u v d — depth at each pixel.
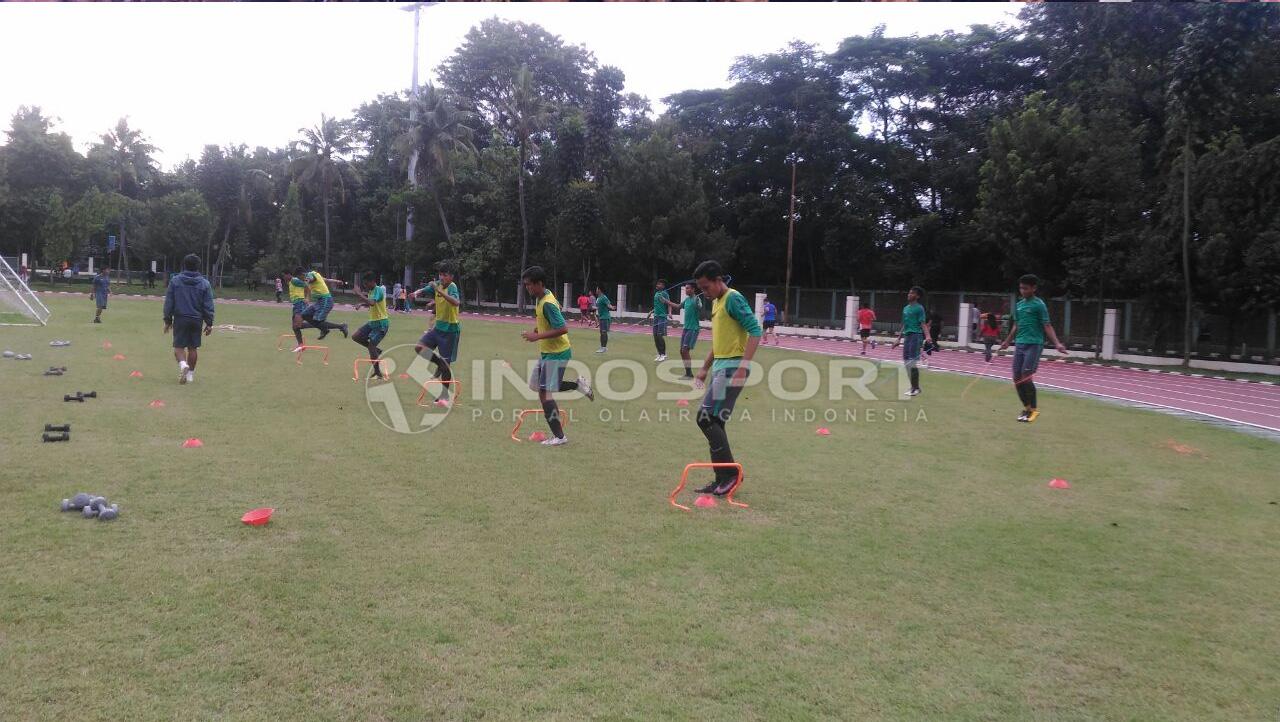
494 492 5.91
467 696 3.06
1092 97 27.67
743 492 6.21
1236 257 21.75
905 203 38.41
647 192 37.25
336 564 4.34
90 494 5.32
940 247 35.69
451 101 47.97
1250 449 8.82
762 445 8.14
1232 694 3.28
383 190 51.06
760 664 3.39
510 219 43.16
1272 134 24.73
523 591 4.07
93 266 58.31
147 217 49.97
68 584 3.92
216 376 11.38
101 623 3.53
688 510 5.64
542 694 3.09
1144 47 26.92
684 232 37.31
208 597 3.84
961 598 4.19
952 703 3.14
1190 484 6.93
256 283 53.72
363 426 8.19
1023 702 3.17
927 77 37.06
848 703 3.11
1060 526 5.53
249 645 3.39
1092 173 25.08
